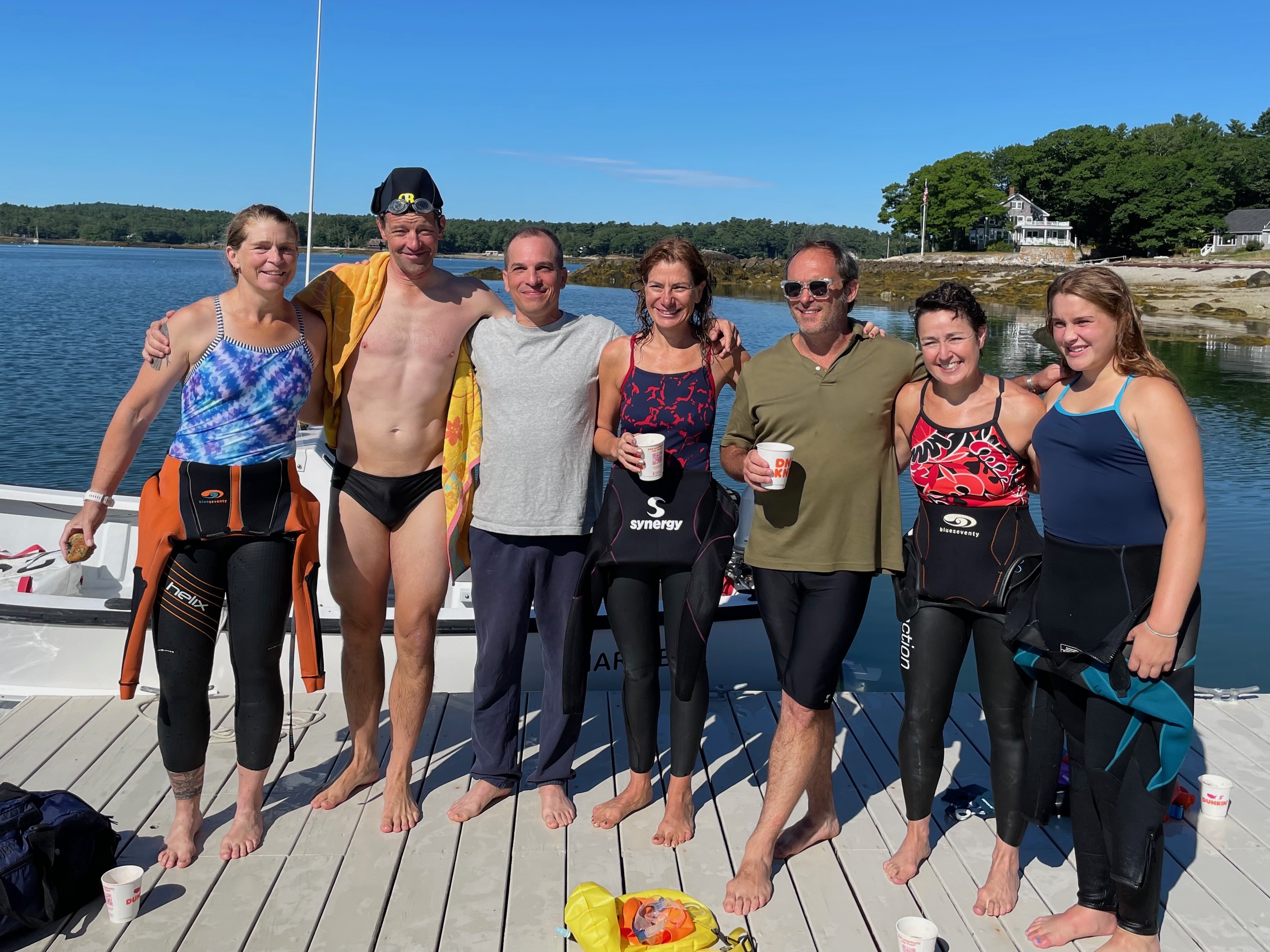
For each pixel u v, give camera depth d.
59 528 5.65
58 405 15.85
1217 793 3.27
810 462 2.73
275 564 2.88
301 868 2.92
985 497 2.61
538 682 4.75
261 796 3.08
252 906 2.73
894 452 2.82
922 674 2.77
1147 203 77.31
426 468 3.15
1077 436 2.36
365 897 2.79
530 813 3.28
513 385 3.04
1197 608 2.32
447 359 3.11
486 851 3.04
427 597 3.14
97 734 3.75
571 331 3.05
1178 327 33.72
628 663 3.12
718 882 2.89
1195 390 18.98
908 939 2.49
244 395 2.80
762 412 2.78
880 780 3.57
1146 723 2.38
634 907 2.67
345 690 3.31
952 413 2.62
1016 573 2.60
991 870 2.80
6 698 4.20
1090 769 2.47
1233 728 4.00
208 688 2.94
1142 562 2.32
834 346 2.77
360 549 3.15
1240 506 10.48
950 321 2.50
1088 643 2.37
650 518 2.94
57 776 3.42
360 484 3.12
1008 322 36.62
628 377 2.96
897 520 2.81
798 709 2.79
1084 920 2.62
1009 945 2.62
